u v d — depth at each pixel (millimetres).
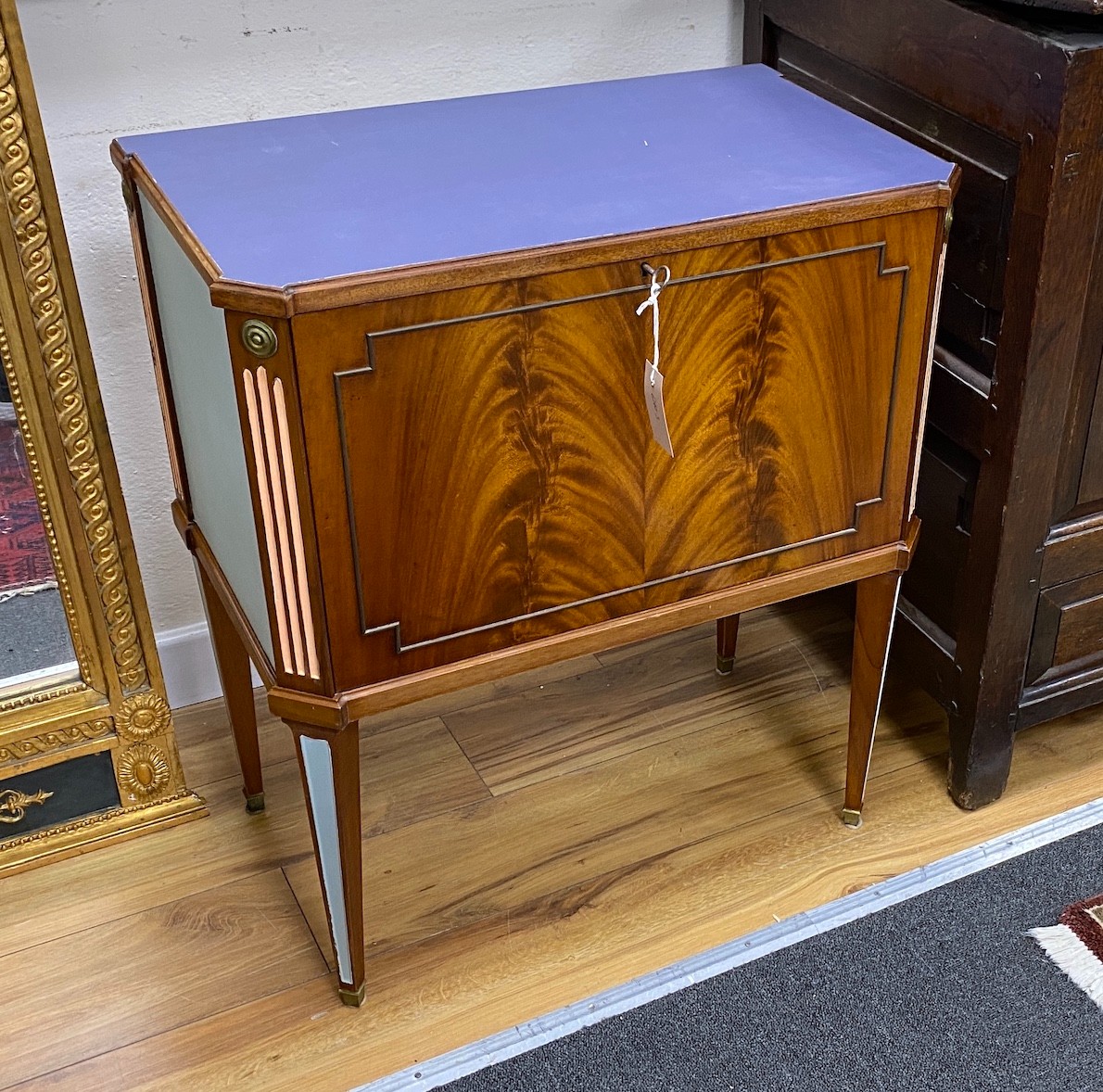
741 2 1541
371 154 1150
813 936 1302
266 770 1543
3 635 1323
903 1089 1149
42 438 1232
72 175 1327
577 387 1021
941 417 1313
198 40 1318
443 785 1510
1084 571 1339
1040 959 1271
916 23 1198
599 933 1314
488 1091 1159
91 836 1430
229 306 904
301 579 1020
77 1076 1187
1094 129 1062
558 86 1350
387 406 961
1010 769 1511
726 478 1122
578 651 1145
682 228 981
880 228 1051
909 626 1460
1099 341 1190
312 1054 1203
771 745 1558
